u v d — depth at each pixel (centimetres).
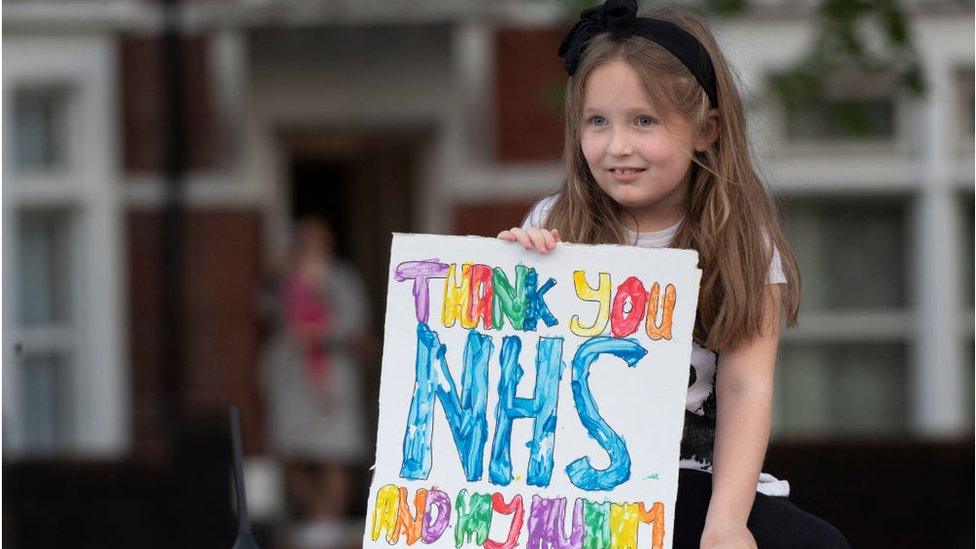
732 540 447
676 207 489
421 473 471
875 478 1095
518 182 1384
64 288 1381
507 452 469
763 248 481
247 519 486
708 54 476
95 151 1368
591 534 463
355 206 1521
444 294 473
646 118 465
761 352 479
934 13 1330
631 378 466
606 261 467
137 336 1382
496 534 467
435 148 1415
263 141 1396
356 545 1308
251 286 1386
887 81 1334
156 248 1376
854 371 1395
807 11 1305
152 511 1117
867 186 1359
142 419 1380
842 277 1390
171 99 1316
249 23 1322
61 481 1123
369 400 1491
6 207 1353
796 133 1362
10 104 1349
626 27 470
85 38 1362
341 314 1328
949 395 1365
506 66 1378
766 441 470
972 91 1345
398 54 1391
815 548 468
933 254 1355
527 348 470
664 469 462
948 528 1092
